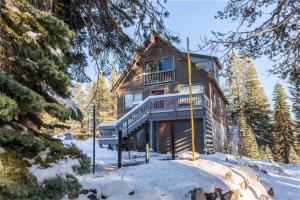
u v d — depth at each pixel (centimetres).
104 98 3597
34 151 311
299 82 810
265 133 3916
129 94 2366
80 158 356
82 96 4081
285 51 775
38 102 301
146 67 845
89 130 3092
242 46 762
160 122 2025
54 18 352
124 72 813
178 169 638
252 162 1362
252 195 707
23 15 341
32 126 348
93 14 705
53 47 364
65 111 333
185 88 2142
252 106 4009
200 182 579
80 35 745
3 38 326
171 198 512
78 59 771
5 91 286
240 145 2411
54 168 317
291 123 3519
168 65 2228
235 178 702
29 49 329
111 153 1587
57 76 335
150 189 517
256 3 764
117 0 714
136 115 1927
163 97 1884
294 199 827
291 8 732
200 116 1795
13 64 326
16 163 286
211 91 2158
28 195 280
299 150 3528
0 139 274
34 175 291
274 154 3600
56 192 303
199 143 1983
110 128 1930
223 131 2673
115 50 764
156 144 1919
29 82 336
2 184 251
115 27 705
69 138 2286
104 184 517
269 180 1042
